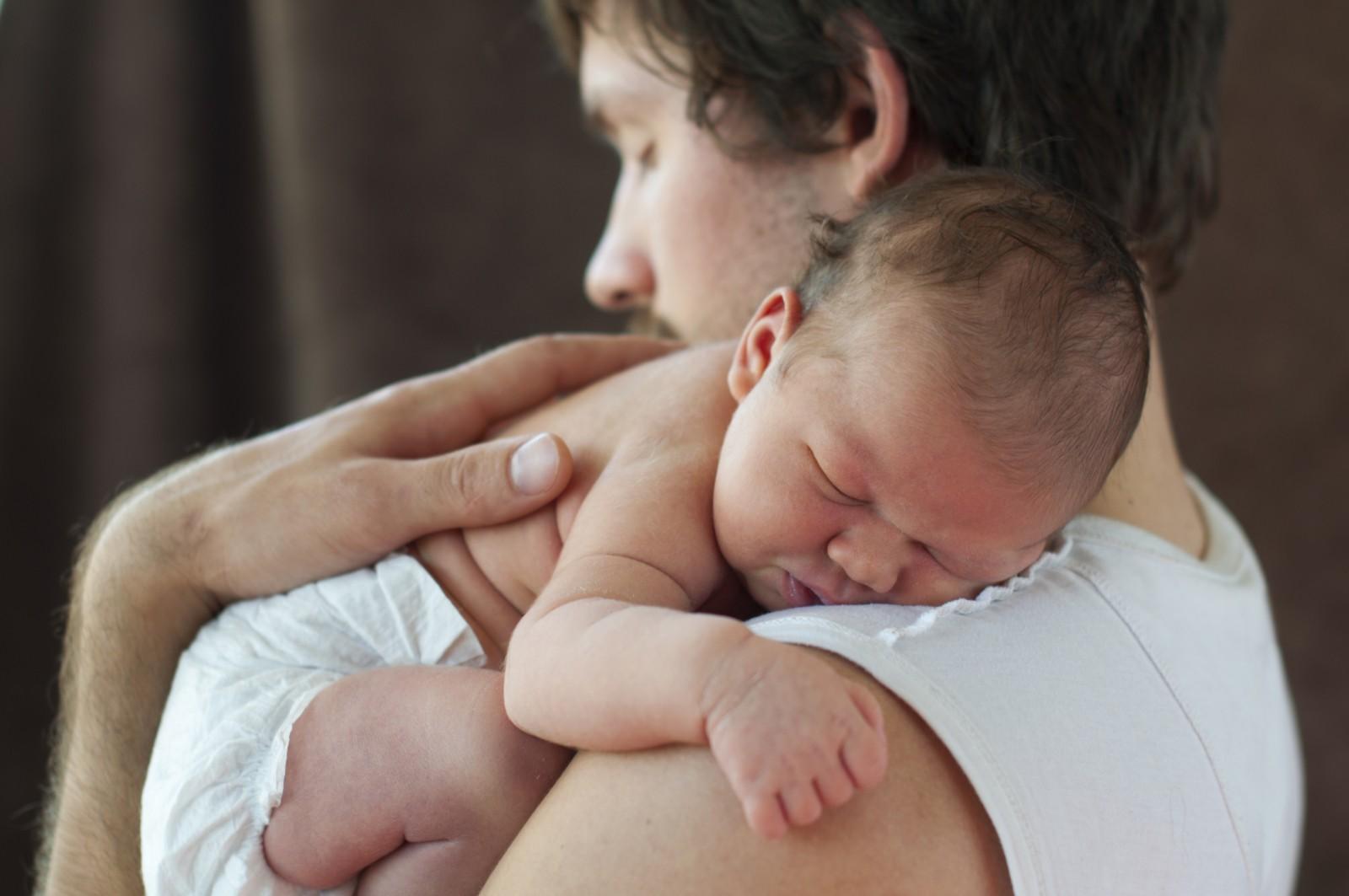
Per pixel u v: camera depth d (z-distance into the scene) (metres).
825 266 0.90
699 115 1.16
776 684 0.66
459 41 2.34
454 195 2.36
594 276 1.33
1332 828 2.13
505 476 0.93
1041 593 0.83
